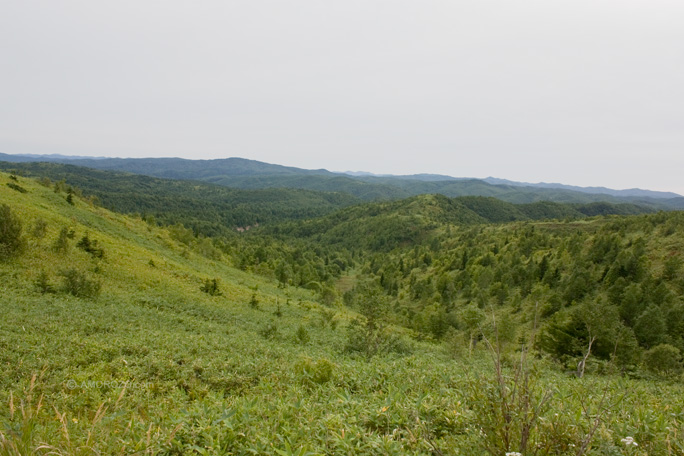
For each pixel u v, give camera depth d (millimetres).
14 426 4250
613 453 3824
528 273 82688
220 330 22156
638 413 5848
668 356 23766
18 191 50625
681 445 4453
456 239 155750
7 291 21750
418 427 5113
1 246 27766
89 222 52812
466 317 21297
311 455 4223
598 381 10305
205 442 4691
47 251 32625
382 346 16781
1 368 9273
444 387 7723
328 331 31750
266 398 7469
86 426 5188
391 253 160750
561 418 4508
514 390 3809
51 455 3787
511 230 146250
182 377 10156
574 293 67312
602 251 85438
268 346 17344
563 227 140000
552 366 20938
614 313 24062
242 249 123125
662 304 50281
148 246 55906
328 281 95938
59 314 18078
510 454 3184
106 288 29156
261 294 51531
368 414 6020
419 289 92875
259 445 4555
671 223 89250
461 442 4281
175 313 26359
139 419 5930
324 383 8992
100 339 13711
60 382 8570
